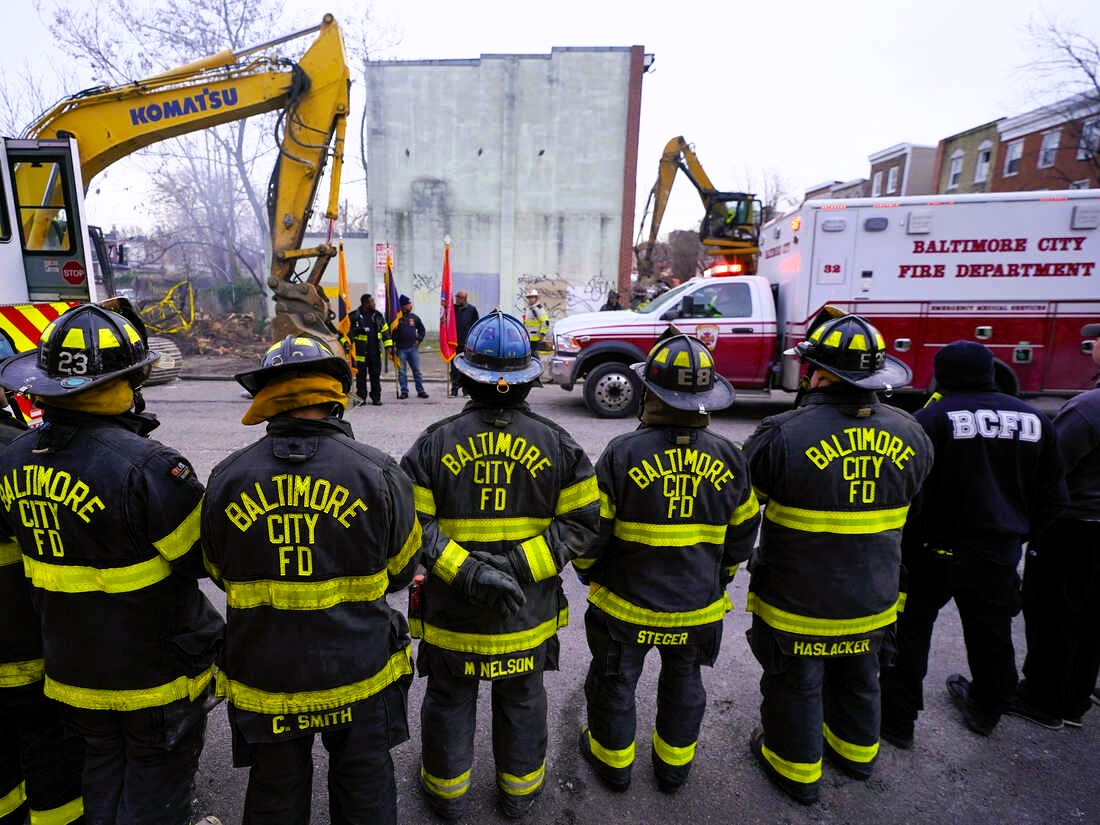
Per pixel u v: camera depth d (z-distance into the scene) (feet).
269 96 31.04
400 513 5.84
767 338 28.96
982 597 8.41
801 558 7.50
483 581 6.34
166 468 5.65
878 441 7.37
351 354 32.09
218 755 8.64
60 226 20.08
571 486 6.91
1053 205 25.95
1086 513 8.73
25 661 6.36
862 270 27.04
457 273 66.28
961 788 8.22
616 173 64.75
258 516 5.42
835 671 8.28
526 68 63.10
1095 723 9.58
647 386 7.32
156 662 5.90
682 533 7.32
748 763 8.64
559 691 10.16
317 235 65.46
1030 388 27.12
